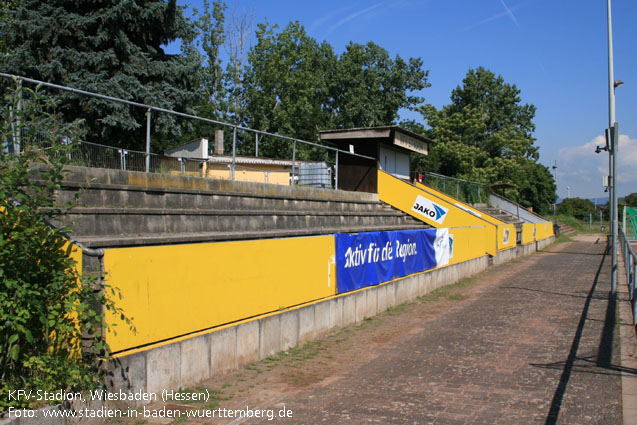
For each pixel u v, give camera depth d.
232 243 7.00
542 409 5.28
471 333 9.20
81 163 8.63
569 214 77.00
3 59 17.50
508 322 10.05
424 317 10.85
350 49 48.06
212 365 6.49
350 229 14.89
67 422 4.54
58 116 5.30
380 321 10.43
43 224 4.65
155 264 5.78
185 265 6.20
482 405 5.47
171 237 8.32
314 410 5.48
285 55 42.62
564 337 8.56
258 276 7.52
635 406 5.22
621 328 9.01
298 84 41.69
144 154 9.98
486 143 48.94
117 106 17.08
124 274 5.38
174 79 19.81
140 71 18.52
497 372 6.72
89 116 17.47
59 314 4.71
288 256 8.24
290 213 13.36
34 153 4.73
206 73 21.28
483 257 20.56
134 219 9.00
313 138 44.53
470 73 55.12
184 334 6.18
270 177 17.16
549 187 62.44
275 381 6.51
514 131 52.16
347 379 6.63
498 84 56.28
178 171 11.07
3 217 4.36
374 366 7.23
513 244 26.34
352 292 10.20
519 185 49.06
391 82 49.28
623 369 6.60
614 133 14.09
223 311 6.82
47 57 17.48
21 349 4.55
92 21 17.58
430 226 20.48
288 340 8.06
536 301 12.48
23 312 4.23
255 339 7.30
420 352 7.96
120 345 5.29
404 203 20.78
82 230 8.02
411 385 6.29
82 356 4.98
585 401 5.46
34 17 17.44
